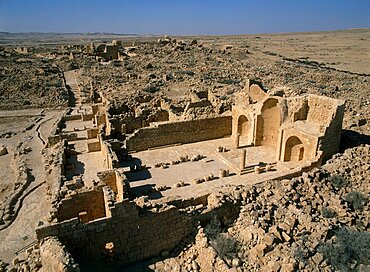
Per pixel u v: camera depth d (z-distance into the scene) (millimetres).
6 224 22547
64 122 45156
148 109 38031
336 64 100062
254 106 32781
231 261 16672
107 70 84125
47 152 33844
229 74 77125
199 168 28219
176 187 24578
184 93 60406
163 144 33188
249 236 17734
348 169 24328
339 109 26281
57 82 70375
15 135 42562
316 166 26109
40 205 24828
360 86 57938
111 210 16328
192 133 34250
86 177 26766
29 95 61000
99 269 16453
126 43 134375
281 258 16141
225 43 199625
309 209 20094
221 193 20781
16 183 27781
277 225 18516
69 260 13602
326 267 15648
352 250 16828
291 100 29656
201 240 17828
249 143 33656
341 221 19453
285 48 163000
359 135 31391
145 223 17422
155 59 102312
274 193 21344
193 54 112812
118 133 35969
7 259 19172
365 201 21375
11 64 85812
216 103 41750
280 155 29078
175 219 18219
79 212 19156
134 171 27531
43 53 115750
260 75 74375
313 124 28672
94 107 46000
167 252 18359
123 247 17297
